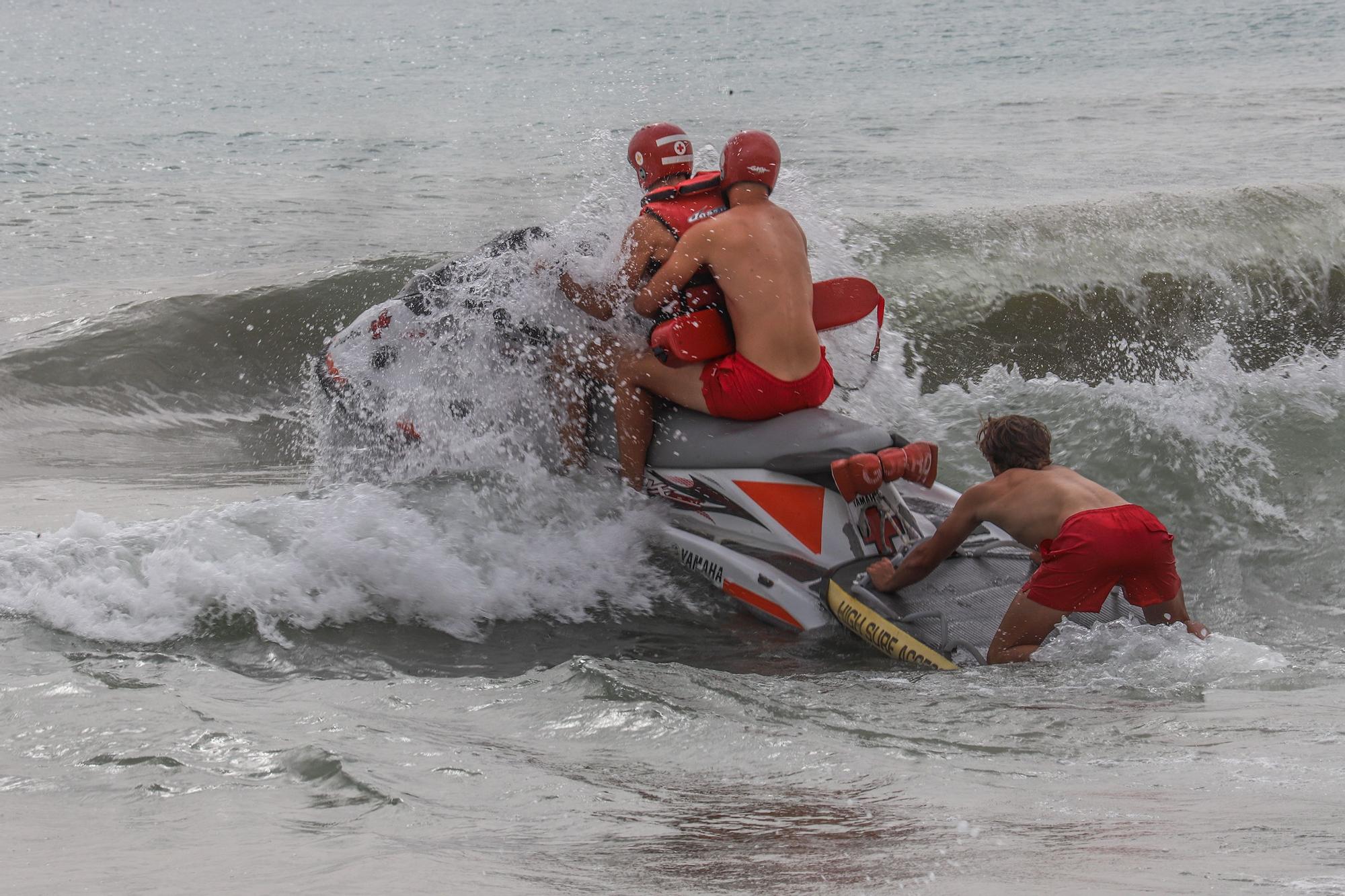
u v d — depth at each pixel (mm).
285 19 149000
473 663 10695
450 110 65625
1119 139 50156
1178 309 26922
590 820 5195
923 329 24672
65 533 12492
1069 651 10023
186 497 15883
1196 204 29672
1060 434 16219
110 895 3951
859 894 3762
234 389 22750
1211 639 10180
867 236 27047
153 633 10852
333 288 25062
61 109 70438
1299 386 17438
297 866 4309
